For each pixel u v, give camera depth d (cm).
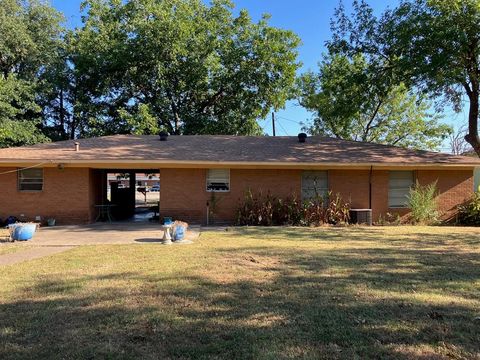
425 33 1536
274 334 396
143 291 544
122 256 803
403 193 1574
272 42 2766
